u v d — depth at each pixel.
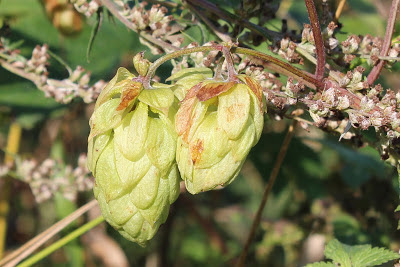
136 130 0.21
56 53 0.38
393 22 0.25
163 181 0.22
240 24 0.28
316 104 0.24
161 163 0.21
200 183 0.21
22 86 0.37
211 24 0.29
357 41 0.26
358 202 0.38
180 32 0.28
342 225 0.38
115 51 0.39
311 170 0.41
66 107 0.38
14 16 0.37
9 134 0.38
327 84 0.25
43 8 0.37
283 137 0.40
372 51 0.26
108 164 0.22
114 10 0.29
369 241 0.35
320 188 0.41
